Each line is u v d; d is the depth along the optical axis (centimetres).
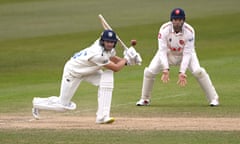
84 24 10938
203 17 11469
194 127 3812
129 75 7025
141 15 11700
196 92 5759
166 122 4050
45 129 3741
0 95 5841
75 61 3906
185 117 4325
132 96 5556
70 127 3834
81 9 12475
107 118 3950
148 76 4966
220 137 3428
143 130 3684
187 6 12644
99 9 12400
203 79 4925
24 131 3662
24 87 6425
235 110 4678
